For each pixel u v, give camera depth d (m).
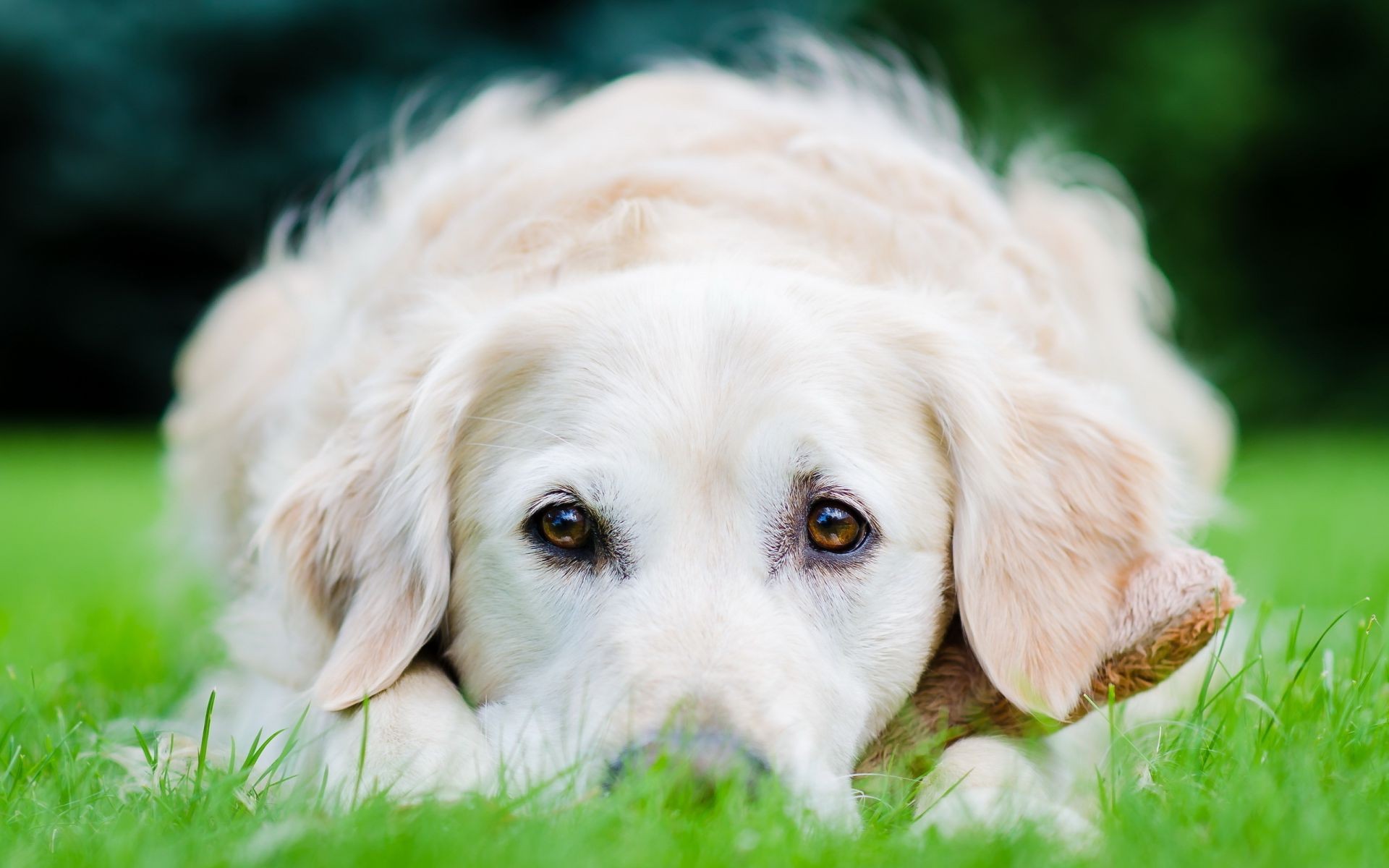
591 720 2.31
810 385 2.62
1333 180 17.17
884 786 2.42
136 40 15.80
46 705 3.12
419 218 3.62
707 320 2.68
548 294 2.86
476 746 2.43
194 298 17.38
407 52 16.22
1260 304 17.31
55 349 17.41
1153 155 16.39
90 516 8.40
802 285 2.85
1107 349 4.50
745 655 2.33
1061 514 2.80
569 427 2.63
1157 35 16.36
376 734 2.45
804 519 2.57
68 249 16.91
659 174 3.34
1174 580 2.64
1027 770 2.42
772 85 4.64
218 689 3.38
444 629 2.83
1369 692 2.67
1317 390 17.00
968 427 2.75
